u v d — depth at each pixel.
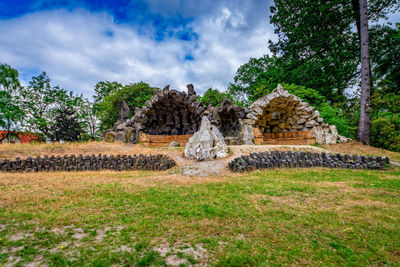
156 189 7.43
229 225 4.49
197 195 6.67
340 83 24.19
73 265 3.08
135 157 13.09
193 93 20.91
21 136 27.55
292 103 21.25
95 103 36.97
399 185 7.54
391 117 19.00
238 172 10.36
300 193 6.73
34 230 4.23
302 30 24.48
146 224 4.49
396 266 3.13
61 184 8.00
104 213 5.15
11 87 26.14
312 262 3.25
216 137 14.25
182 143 22.17
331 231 4.23
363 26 18.28
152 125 23.17
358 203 5.75
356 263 3.21
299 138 21.31
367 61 18.17
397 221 4.62
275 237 3.98
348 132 23.34
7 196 6.26
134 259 3.26
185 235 4.06
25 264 3.12
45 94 28.05
